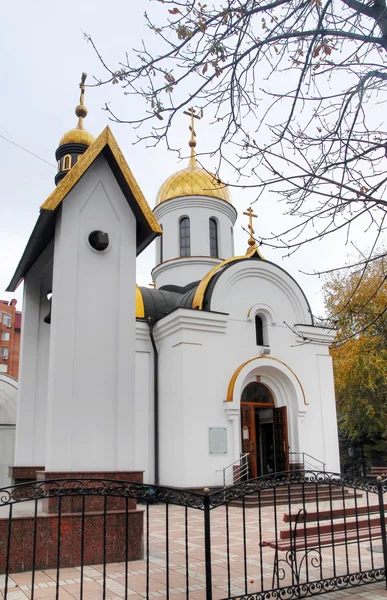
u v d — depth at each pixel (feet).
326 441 62.75
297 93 19.10
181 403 54.90
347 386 82.64
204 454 54.34
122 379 27.84
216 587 20.90
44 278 37.29
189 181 78.84
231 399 56.39
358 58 19.33
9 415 54.95
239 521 40.32
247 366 58.54
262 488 19.11
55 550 23.40
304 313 66.28
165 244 78.64
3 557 22.47
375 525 31.19
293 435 60.59
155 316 64.75
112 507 25.30
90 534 24.20
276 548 19.29
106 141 29.84
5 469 52.08
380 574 21.77
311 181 19.04
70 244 28.43
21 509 27.22
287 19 18.63
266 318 63.52
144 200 30.68
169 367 58.39
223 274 61.16
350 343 79.56
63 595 19.24
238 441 56.39
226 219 79.66
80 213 29.27
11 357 194.90
